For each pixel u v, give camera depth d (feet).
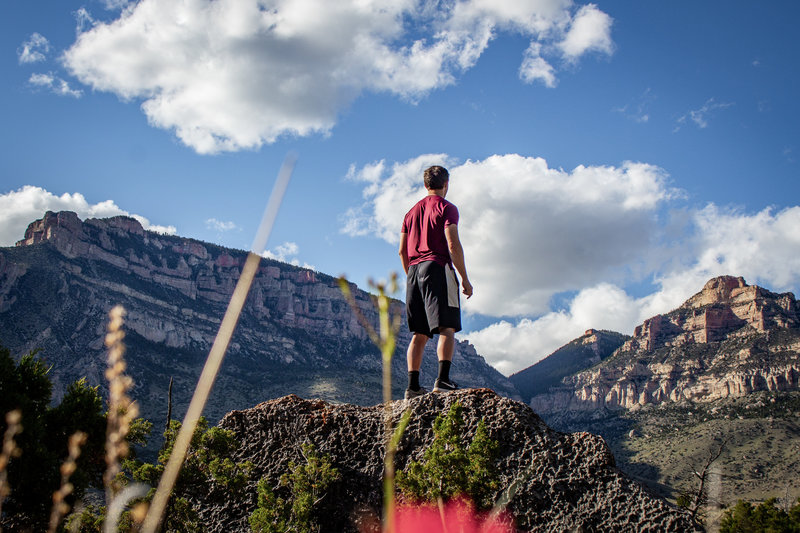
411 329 20.13
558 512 14.73
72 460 5.35
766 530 68.95
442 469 14.62
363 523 16.20
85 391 24.36
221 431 18.56
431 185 21.34
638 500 14.42
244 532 17.48
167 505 16.49
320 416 18.69
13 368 25.20
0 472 4.61
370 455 17.54
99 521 17.31
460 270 19.89
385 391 4.41
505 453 15.89
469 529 14.17
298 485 16.56
